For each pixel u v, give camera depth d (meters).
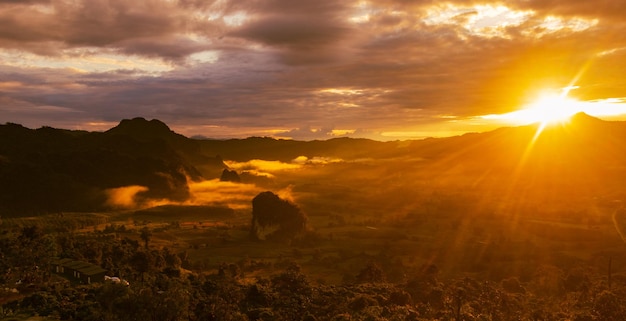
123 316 65.81
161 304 66.56
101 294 73.94
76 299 83.56
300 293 119.44
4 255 101.38
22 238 114.75
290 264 181.12
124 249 161.25
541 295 135.00
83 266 116.81
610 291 107.38
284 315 99.00
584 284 131.75
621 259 182.12
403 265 182.62
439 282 134.62
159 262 146.62
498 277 164.38
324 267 189.50
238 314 91.19
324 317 95.25
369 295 112.62
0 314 74.12
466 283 127.38
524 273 165.00
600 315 92.94
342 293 119.81
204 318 85.38
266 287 122.50
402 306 103.00
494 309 106.19
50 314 75.06
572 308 108.19
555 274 147.12
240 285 129.38
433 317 98.88
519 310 107.38
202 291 109.31
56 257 124.06
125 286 73.88
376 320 88.31
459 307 96.94
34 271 102.62
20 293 90.88
